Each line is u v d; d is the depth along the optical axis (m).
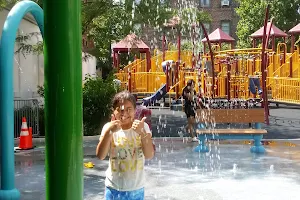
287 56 26.55
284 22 34.06
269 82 22.98
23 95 15.60
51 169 2.25
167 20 15.87
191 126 12.15
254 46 29.73
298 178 7.74
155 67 28.88
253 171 8.35
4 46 6.05
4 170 6.20
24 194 6.81
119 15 15.55
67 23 2.16
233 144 11.73
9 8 13.74
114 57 28.73
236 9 37.81
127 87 23.41
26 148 10.82
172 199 6.47
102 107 12.84
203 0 45.72
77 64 2.22
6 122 6.16
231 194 6.70
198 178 7.80
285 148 11.02
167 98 24.97
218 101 17.61
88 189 7.06
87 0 14.81
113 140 3.94
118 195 3.94
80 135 2.27
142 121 3.95
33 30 16.77
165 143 11.87
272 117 18.33
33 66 16.73
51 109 2.21
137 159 3.95
